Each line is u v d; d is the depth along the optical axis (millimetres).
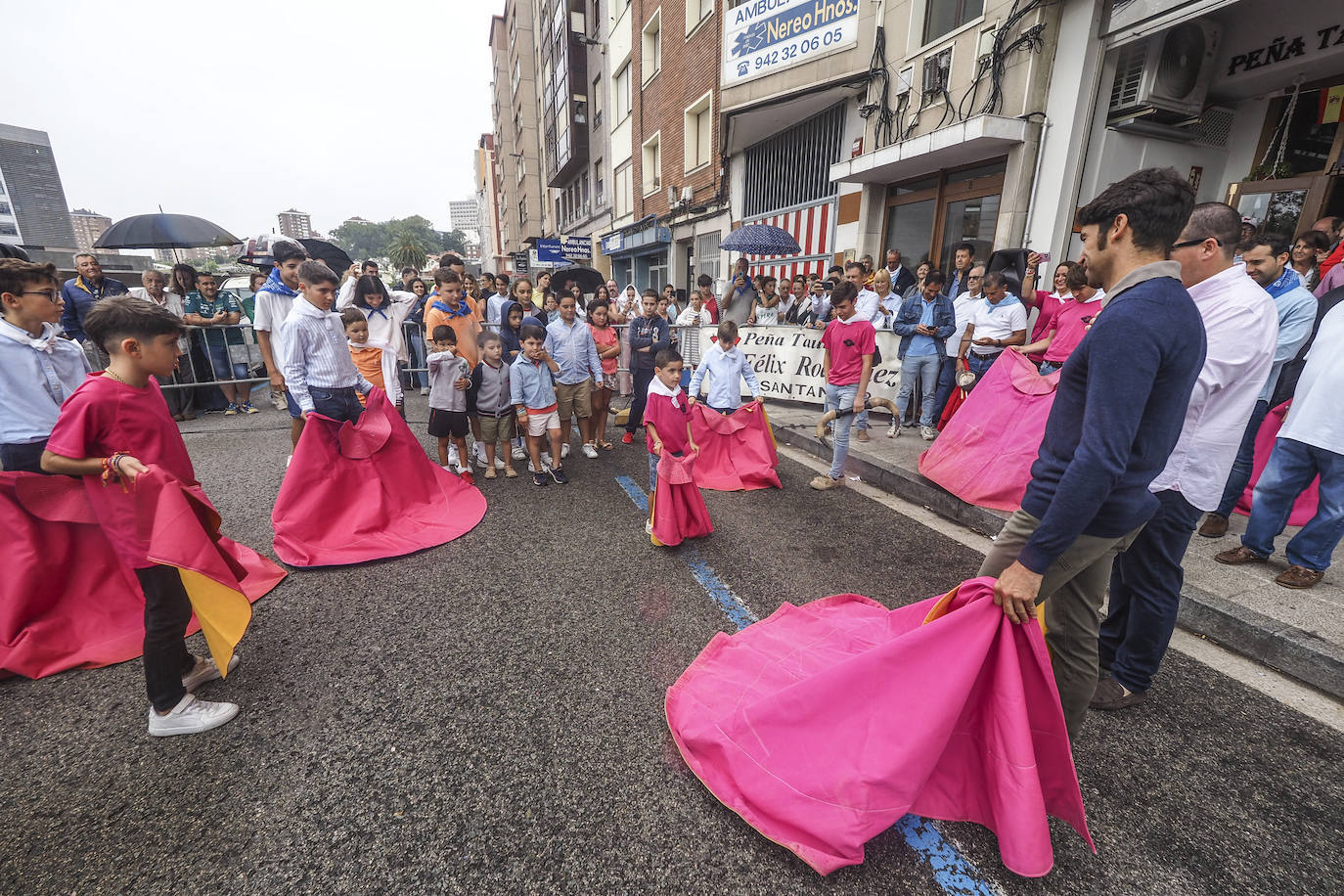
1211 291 2330
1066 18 6426
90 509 2812
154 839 1864
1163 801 2002
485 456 6109
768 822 1882
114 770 2152
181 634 2328
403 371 10383
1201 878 1733
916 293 6516
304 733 2332
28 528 2752
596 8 21312
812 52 9484
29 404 2822
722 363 5500
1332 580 3191
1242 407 2148
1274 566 3359
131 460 2186
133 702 2543
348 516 4164
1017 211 7004
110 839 1865
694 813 1962
